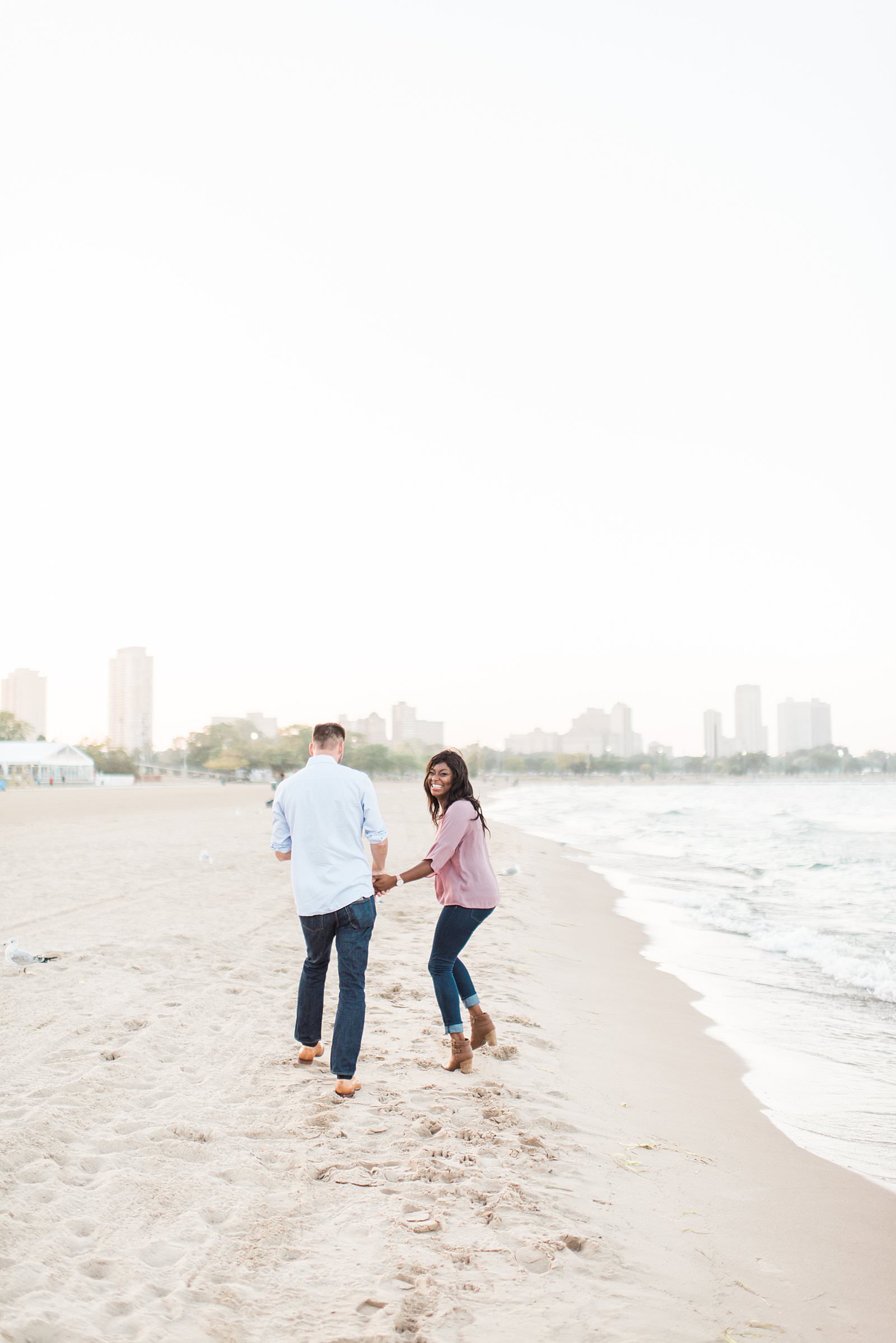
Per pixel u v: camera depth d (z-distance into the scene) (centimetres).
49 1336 246
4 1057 492
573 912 1266
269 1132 405
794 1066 582
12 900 1062
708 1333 272
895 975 854
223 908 1067
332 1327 261
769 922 1178
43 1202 327
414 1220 329
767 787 17338
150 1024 563
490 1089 478
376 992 685
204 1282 282
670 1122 468
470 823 509
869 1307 296
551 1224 333
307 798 483
